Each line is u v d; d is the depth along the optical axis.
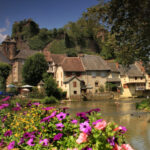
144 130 9.07
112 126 3.86
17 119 6.94
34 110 6.77
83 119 5.15
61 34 84.38
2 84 39.78
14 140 5.61
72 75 42.31
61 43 82.38
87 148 3.48
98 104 28.42
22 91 42.59
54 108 6.72
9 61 55.94
